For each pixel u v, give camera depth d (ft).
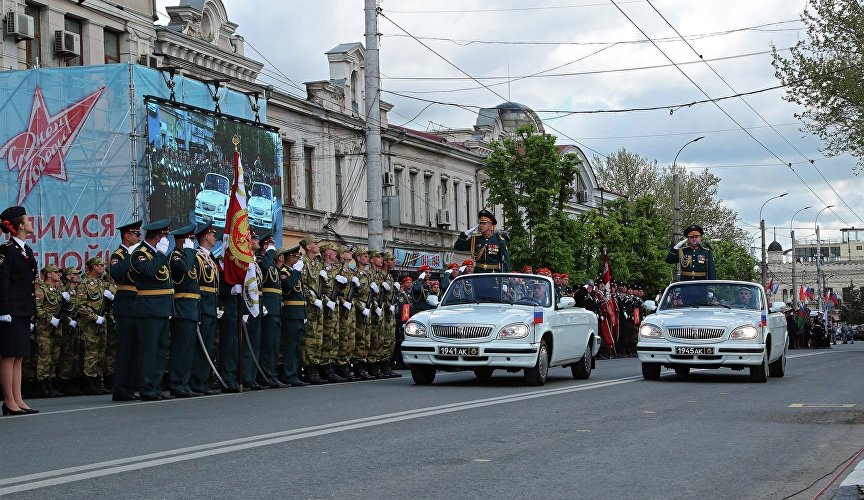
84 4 94.99
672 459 28.48
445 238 170.91
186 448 29.53
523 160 151.02
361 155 143.74
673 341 59.11
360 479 24.63
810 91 131.64
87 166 64.54
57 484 23.84
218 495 22.57
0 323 40.93
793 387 55.36
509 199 151.12
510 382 58.85
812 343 213.25
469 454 28.66
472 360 54.13
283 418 37.63
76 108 64.90
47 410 42.45
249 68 117.50
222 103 75.25
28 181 65.10
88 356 58.54
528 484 24.32
